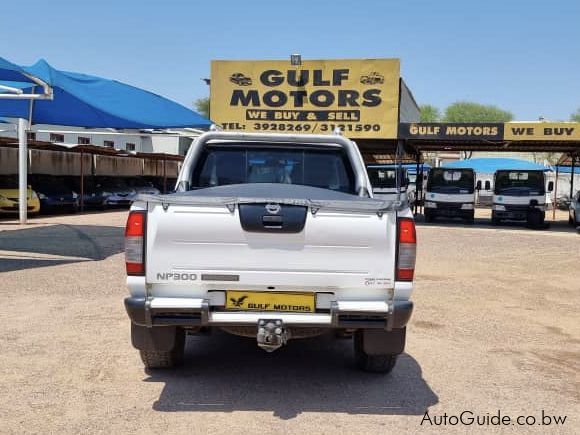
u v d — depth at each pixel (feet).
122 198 90.68
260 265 13.61
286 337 13.82
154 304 13.33
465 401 14.94
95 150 85.76
